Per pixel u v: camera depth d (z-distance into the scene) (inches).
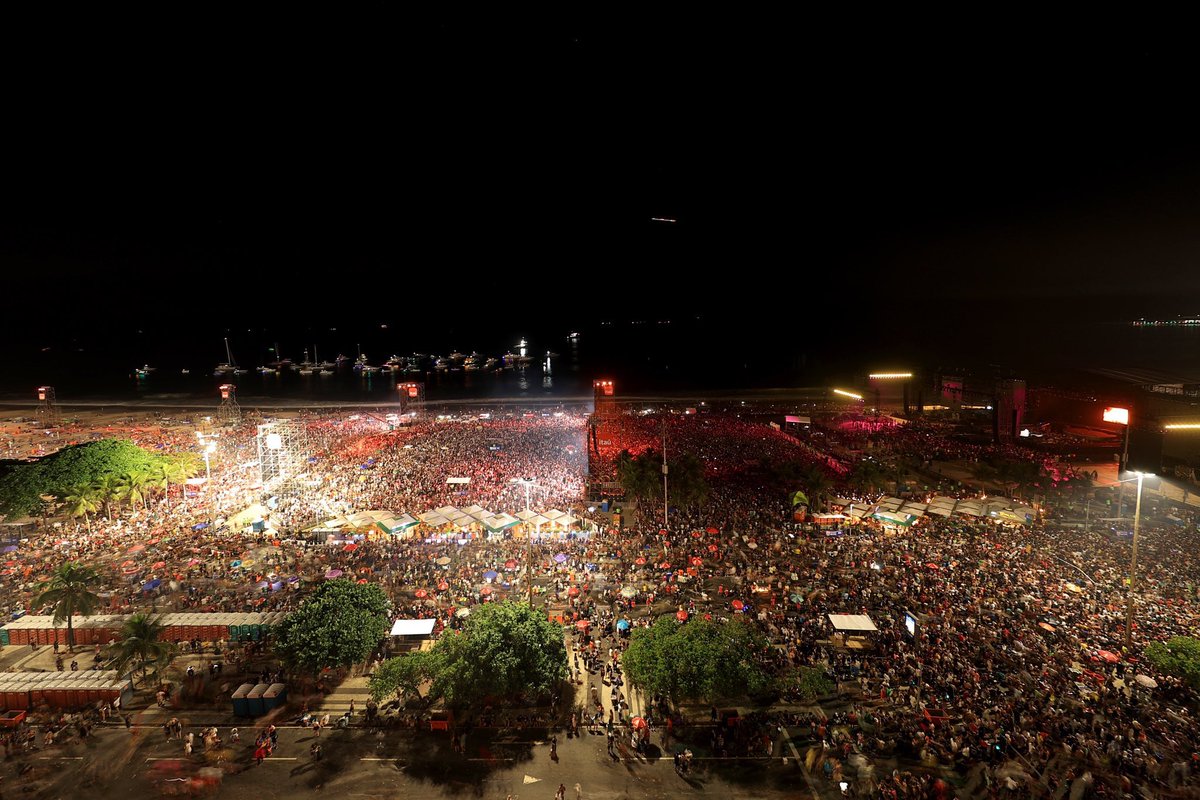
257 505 3287.4
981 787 1296.8
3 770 1438.2
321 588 1779.0
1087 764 1320.1
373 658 1852.9
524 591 2206.0
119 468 3088.1
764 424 5664.4
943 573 2233.0
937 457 4242.1
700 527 2810.0
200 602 2123.5
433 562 2450.8
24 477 2942.9
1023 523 2768.2
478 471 3934.5
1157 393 5054.1
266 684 1695.4
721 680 1471.5
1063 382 6250.0
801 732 1519.4
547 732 1550.2
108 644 1932.8
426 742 1519.4
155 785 1389.0
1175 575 2178.9
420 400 7391.7
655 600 2126.0
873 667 1710.1
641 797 1341.0
